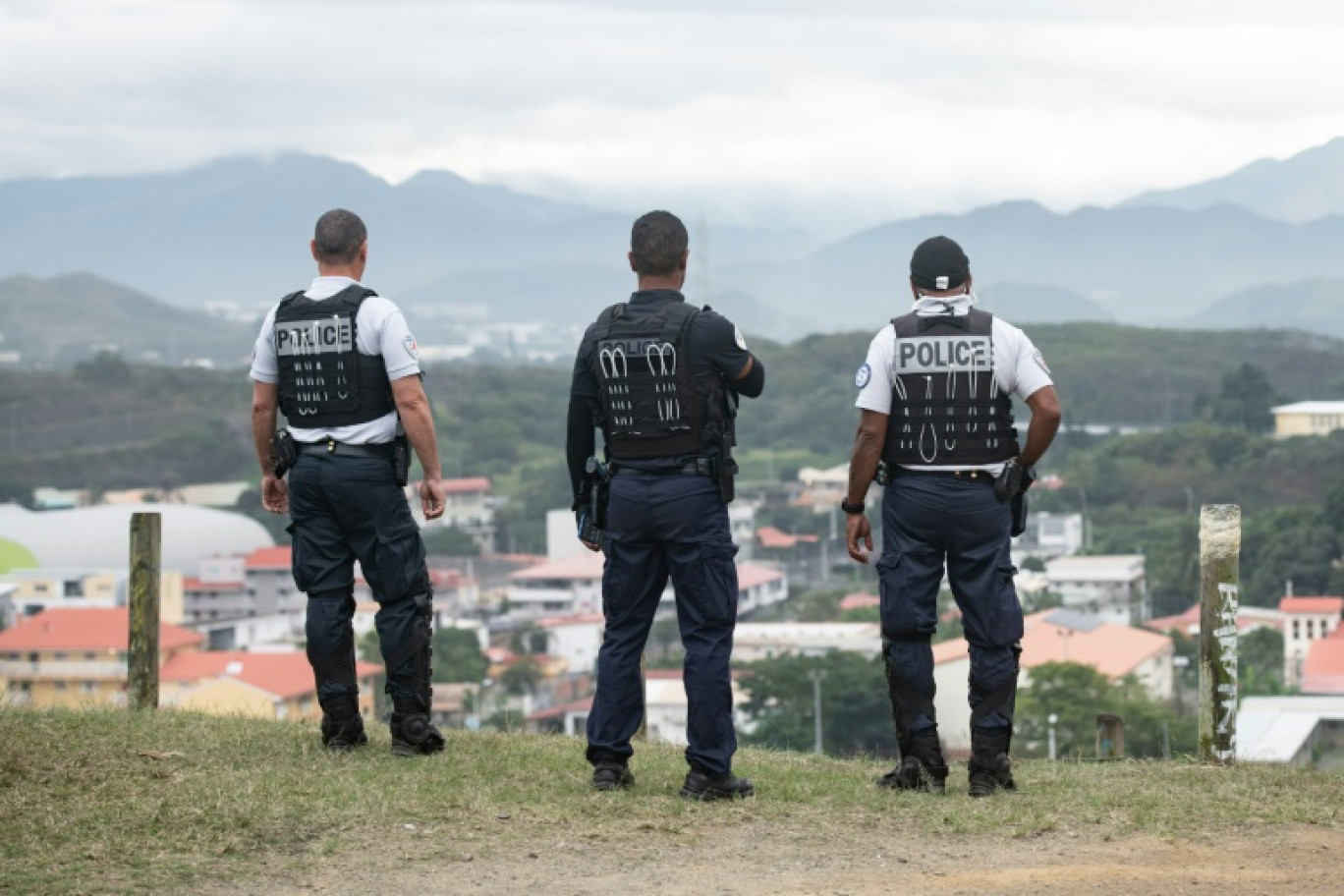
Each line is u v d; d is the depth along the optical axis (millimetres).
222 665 57438
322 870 6488
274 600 128875
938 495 7973
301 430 8609
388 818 7234
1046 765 9469
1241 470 170875
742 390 7918
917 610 8102
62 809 7219
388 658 8781
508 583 156000
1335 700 47594
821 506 194625
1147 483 169750
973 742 8195
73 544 138625
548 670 102875
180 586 117062
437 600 135500
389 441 8625
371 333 8484
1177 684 76188
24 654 60812
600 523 8039
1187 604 125938
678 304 7867
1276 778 8773
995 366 7883
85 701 11453
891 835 7152
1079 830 7273
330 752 8828
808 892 6227
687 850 6844
